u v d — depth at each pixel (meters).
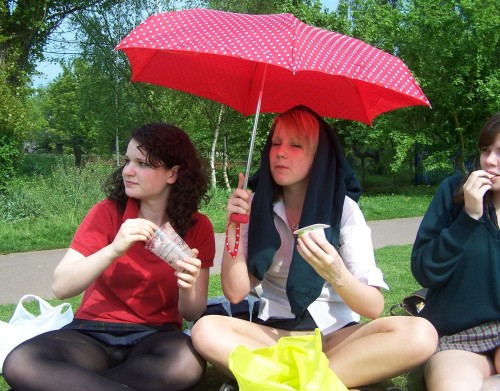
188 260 2.54
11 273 6.12
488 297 2.73
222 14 2.55
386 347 2.48
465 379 2.47
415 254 2.84
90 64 15.98
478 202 2.60
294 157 2.75
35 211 9.59
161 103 15.71
